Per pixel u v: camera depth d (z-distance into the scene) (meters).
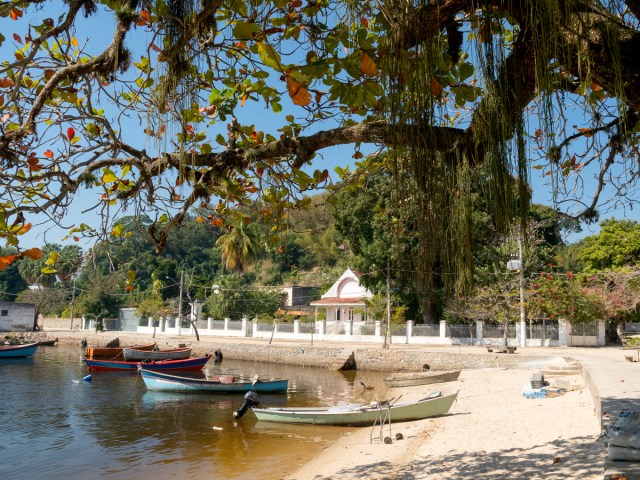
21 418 18.30
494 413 14.66
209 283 62.03
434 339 34.94
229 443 14.41
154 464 12.62
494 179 2.19
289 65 3.49
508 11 2.45
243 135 4.80
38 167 4.66
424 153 2.26
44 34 4.04
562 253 39.91
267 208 5.72
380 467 10.69
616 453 5.48
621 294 28.50
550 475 8.16
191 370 31.12
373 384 25.84
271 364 36.28
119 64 4.10
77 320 65.81
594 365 17.78
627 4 2.61
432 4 2.28
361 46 3.06
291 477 11.03
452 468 9.66
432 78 2.26
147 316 57.44
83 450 13.98
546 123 2.05
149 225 5.01
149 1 3.49
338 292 48.34
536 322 32.31
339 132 4.07
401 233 2.57
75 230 5.02
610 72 2.54
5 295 75.94
